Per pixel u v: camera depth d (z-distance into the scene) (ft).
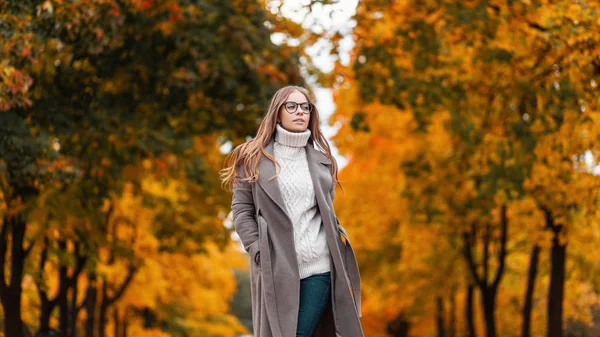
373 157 83.51
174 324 148.77
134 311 134.92
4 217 55.72
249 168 18.63
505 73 51.29
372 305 109.81
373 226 97.19
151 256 88.07
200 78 53.98
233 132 59.72
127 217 80.48
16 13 45.85
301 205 18.49
